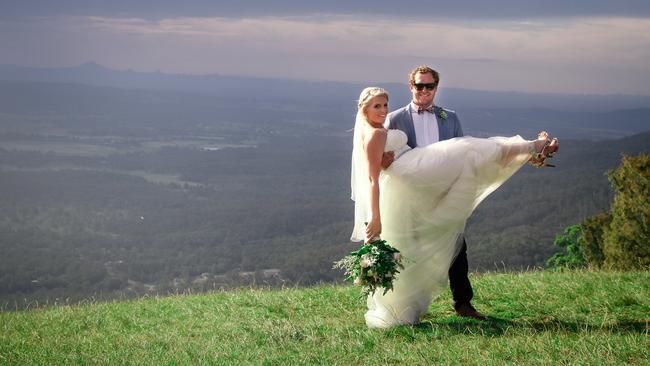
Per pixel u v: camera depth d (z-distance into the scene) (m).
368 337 7.73
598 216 22.91
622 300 8.84
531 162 8.17
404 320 8.20
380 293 8.27
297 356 7.20
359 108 8.30
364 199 8.33
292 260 192.38
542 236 119.44
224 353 7.54
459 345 7.02
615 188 19.02
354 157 8.38
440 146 8.10
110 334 9.35
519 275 11.94
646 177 18.41
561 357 6.33
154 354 7.79
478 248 110.19
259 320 9.16
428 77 8.29
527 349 6.71
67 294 182.38
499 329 7.80
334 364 6.81
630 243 18.53
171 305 11.37
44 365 7.67
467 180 8.02
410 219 8.14
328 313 9.29
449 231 8.15
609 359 6.19
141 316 10.64
